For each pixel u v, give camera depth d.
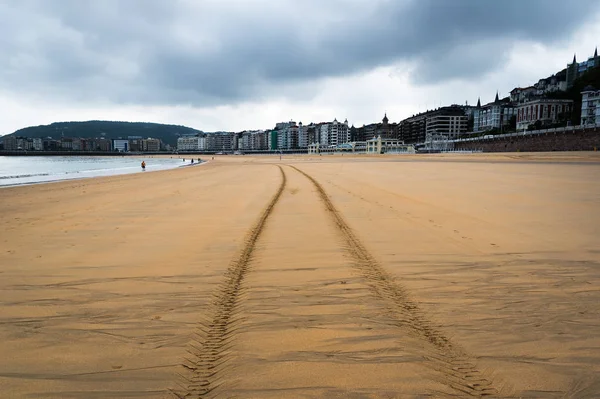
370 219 9.89
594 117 102.50
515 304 4.28
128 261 6.41
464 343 3.38
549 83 159.88
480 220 9.54
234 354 3.24
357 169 37.47
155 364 3.11
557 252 6.51
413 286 4.92
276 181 24.03
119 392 2.72
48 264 6.30
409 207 11.83
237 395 2.65
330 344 3.38
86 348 3.40
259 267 5.91
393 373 2.89
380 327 3.72
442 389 2.69
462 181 20.77
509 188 16.84
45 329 3.82
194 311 4.23
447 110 183.38
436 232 8.24
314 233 8.32
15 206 14.35
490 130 143.50
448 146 137.62
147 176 35.16
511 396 2.62
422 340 3.44
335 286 4.96
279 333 3.62
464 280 5.13
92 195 17.95
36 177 38.59
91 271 5.86
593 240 7.35
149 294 4.80
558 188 16.62
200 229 9.09
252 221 10.00
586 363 3.03
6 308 4.40
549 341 3.40
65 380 2.88
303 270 5.69
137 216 11.26
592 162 44.50
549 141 84.12
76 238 8.37
